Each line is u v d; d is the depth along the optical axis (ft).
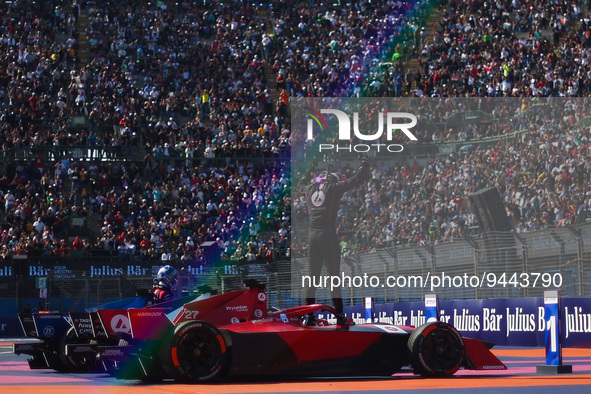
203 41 226.58
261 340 45.83
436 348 47.24
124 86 203.72
